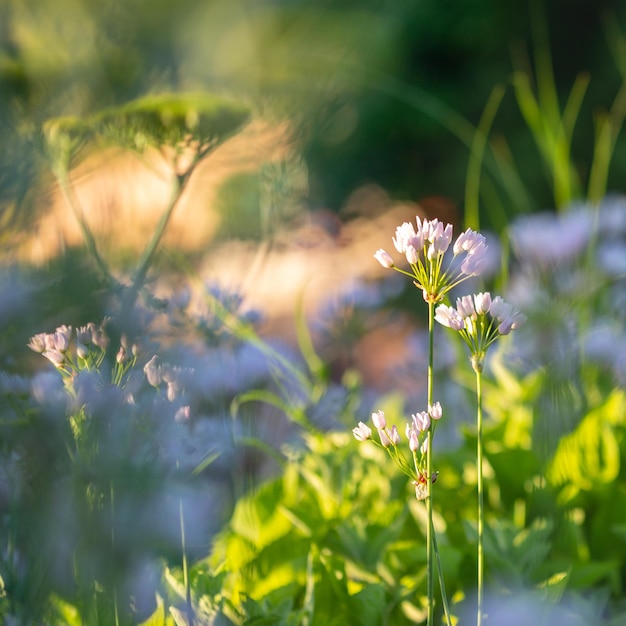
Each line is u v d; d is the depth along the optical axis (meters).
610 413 1.81
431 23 8.36
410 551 1.60
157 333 1.59
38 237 1.53
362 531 1.61
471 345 1.39
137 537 1.45
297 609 1.60
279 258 2.22
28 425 1.44
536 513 1.68
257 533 1.69
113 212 1.61
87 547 1.44
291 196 1.86
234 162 1.81
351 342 2.11
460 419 1.96
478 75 8.55
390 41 7.84
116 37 1.63
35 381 1.45
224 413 1.66
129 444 1.44
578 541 1.66
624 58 3.56
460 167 8.28
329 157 6.95
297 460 1.73
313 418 1.80
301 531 1.65
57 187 1.56
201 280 1.70
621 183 7.62
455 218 8.50
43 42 1.57
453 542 1.66
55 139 1.56
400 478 1.71
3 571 1.45
